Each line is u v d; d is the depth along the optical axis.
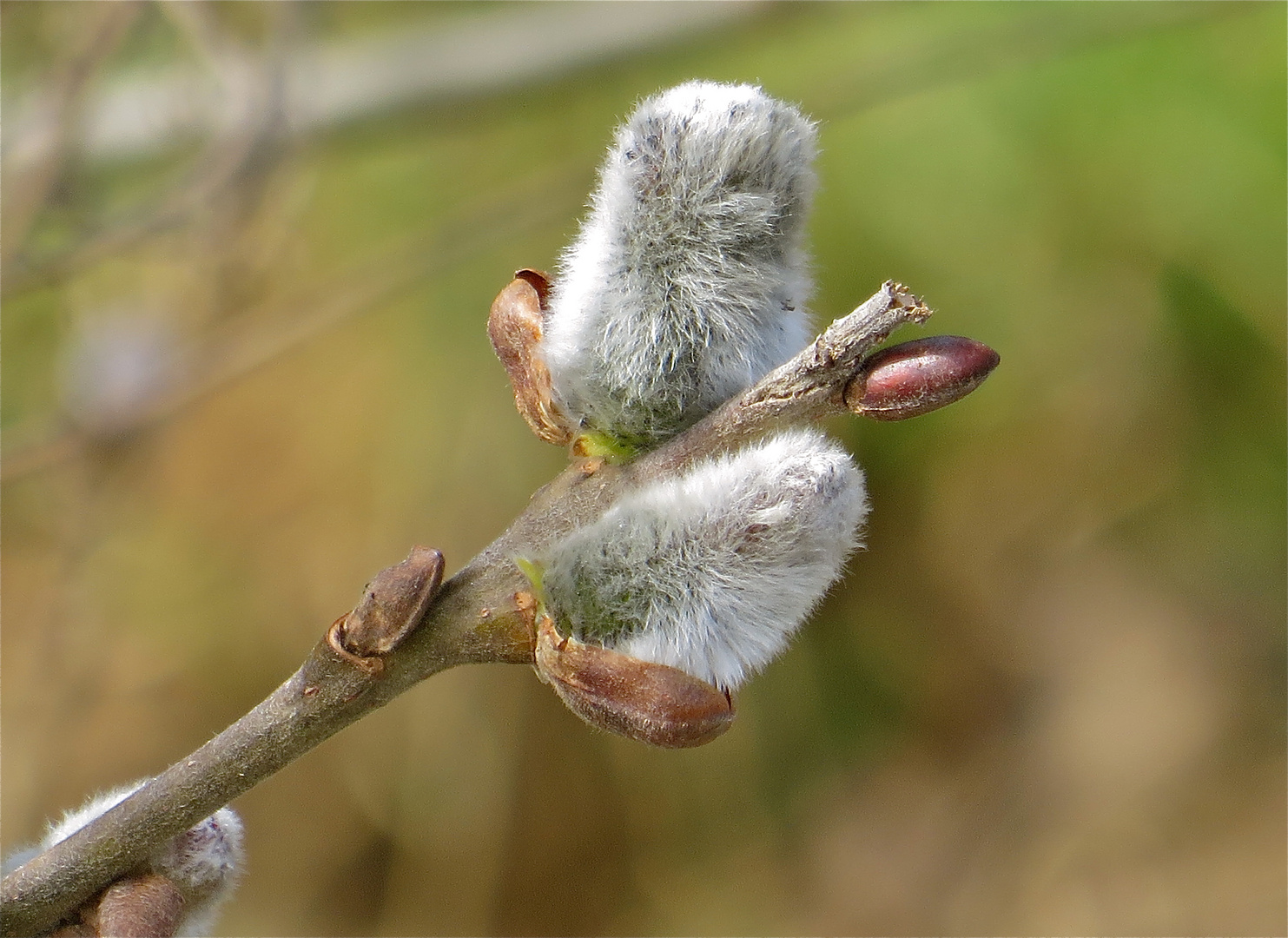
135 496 0.68
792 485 0.29
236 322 0.56
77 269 0.51
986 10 0.62
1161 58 0.62
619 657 0.29
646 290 0.29
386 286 0.57
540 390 0.29
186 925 0.30
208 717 0.69
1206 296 0.67
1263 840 0.69
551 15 0.61
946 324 0.67
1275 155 0.62
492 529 0.68
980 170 0.65
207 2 0.53
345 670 0.29
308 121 0.55
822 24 0.62
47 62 0.60
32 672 0.61
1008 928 0.68
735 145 0.29
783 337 0.29
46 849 0.30
